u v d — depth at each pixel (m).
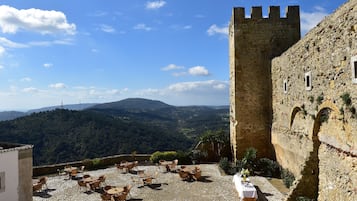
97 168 27.98
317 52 14.79
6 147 16.30
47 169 26.31
